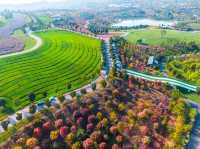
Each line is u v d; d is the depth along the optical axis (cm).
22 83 15925
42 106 12975
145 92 14912
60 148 10312
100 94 13675
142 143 11019
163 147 11025
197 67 19975
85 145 10281
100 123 11306
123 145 10825
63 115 11800
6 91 14862
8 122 11269
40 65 18988
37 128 10712
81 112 11819
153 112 12875
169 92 15212
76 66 19050
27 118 11712
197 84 17400
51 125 11181
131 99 13850
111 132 11169
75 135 10744
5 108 13088
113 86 14625
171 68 19900
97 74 17312
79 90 14962
